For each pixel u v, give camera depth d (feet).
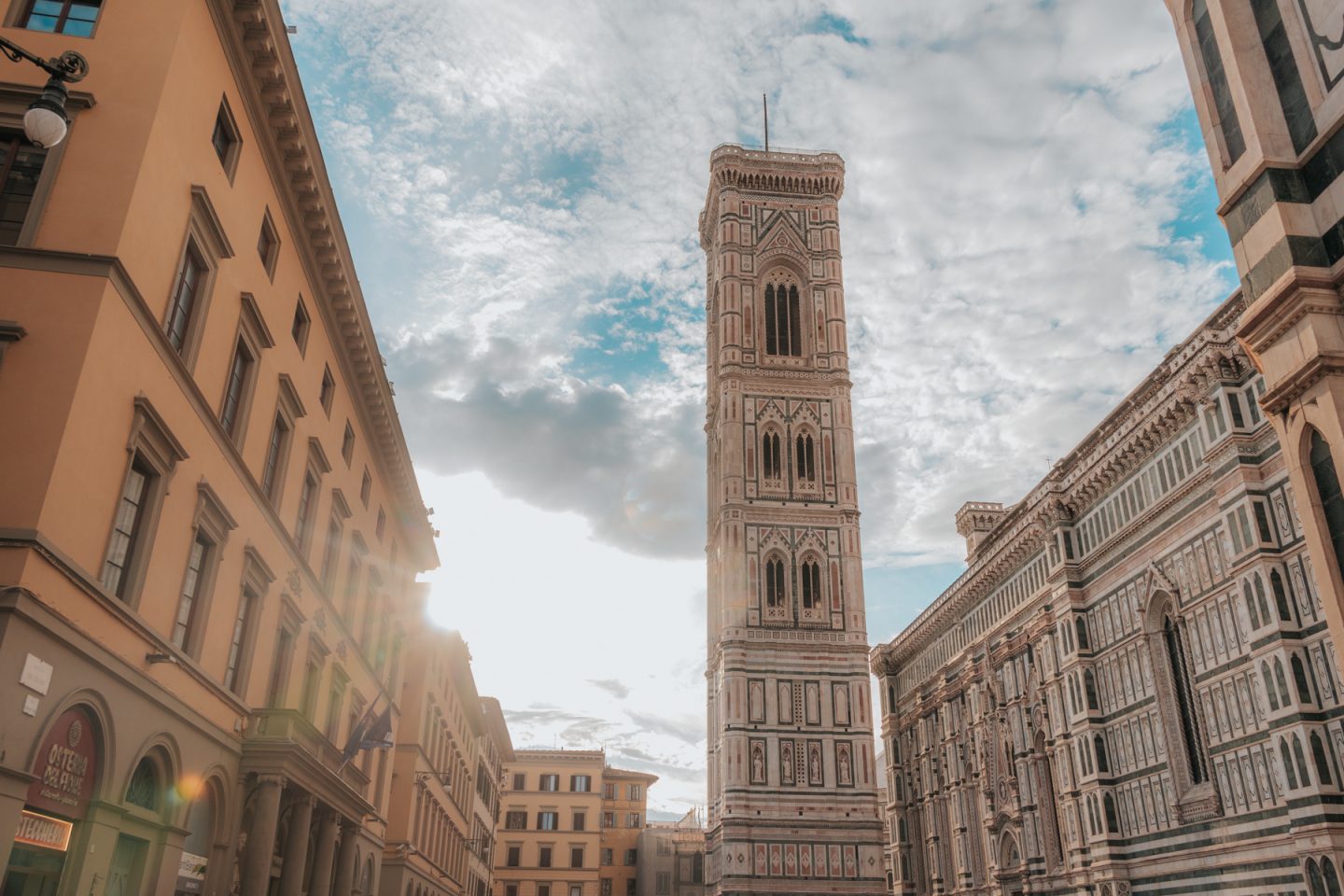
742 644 310.24
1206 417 180.65
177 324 87.40
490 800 371.35
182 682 87.92
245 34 94.43
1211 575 182.50
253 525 104.78
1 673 61.52
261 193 104.63
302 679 124.57
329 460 134.82
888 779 361.71
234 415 101.60
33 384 69.36
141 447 79.30
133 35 82.07
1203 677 182.70
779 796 294.25
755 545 323.78
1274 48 55.21
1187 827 184.14
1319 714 152.46
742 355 351.05
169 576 85.30
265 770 101.86
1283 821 159.74
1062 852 233.55
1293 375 50.19
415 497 184.55
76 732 71.56
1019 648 256.11
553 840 450.71
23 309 71.46
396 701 185.98
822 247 370.53
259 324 103.50
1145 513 203.31
